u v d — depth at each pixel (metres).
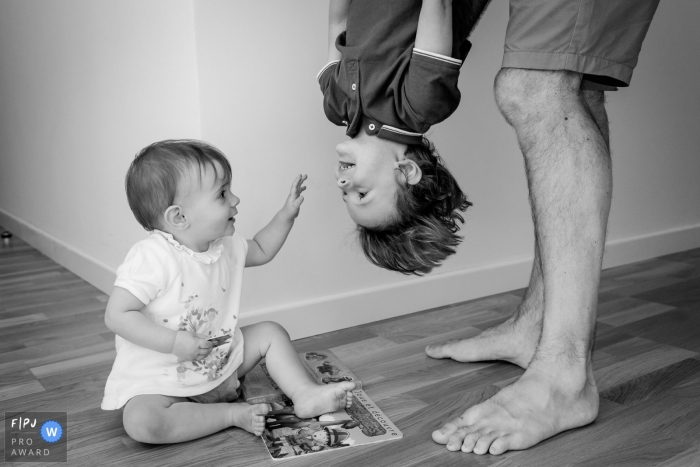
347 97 1.20
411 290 1.87
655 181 2.52
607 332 1.67
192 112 1.50
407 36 1.13
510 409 1.11
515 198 2.07
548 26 1.08
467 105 1.90
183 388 1.18
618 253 2.41
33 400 1.32
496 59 1.93
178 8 1.48
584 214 1.12
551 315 1.15
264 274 1.62
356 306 1.76
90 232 2.23
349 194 1.20
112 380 1.17
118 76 1.85
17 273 2.41
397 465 1.05
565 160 1.12
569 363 1.14
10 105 3.00
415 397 1.31
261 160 1.57
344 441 1.12
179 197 1.17
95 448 1.12
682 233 2.64
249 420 1.15
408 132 1.16
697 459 1.04
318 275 1.71
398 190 1.17
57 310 1.94
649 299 1.97
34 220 2.88
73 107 2.24
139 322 1.12
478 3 1.22
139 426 1.10
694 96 2.58
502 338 1.46
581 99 1.16
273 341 1.30
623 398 1.27
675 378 1.37
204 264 1.22
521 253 2.12
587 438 1.11
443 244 1.22
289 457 1.08
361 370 1.46
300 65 1.59
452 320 1.80
